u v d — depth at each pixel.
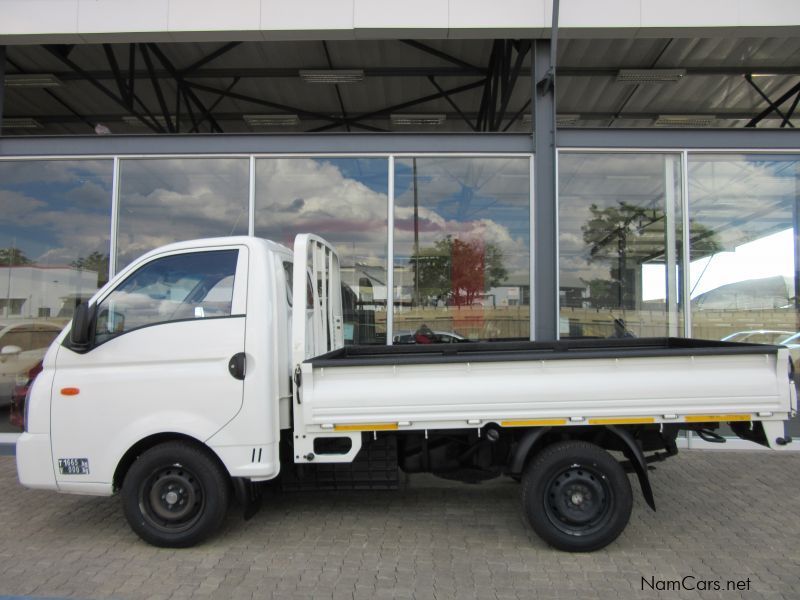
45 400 3.85
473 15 6.38
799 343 6.78
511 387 3.66
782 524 4.28
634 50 8.31
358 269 6.88
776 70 8.91
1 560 3.71
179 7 6.46
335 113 11.07
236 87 9.90
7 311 6.93
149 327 3.85
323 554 3.78
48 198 6.91
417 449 4.18
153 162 6.84
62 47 8.48
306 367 3.69
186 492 3.81
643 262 6.80
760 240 6.82
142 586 3.36
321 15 6.43
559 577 3.45
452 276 6.82
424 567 3.59
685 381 3.65
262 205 6.83
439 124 11.59
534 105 6.51
